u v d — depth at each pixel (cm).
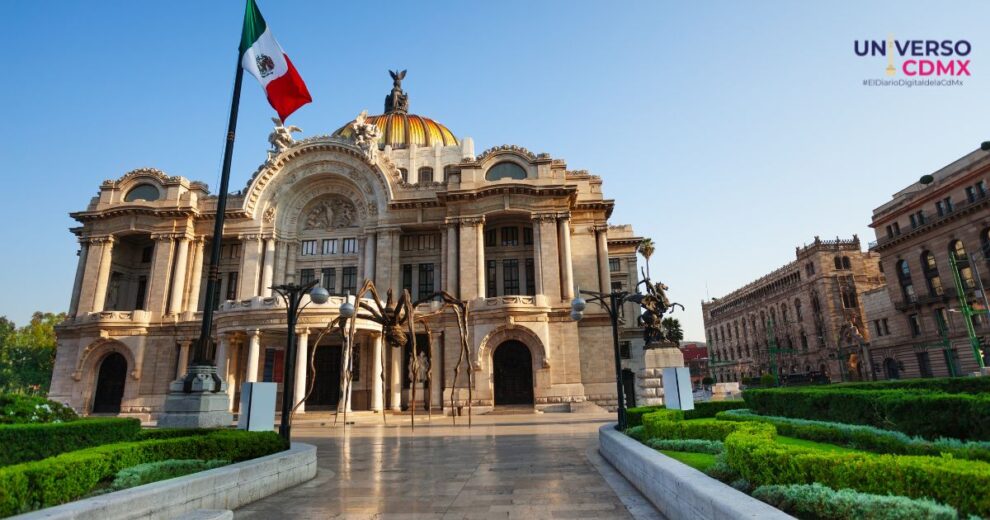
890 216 7531
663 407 2100
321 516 1031
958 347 6450
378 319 1961
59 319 9275
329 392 4788
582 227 5159
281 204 5384
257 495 1182
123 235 5422
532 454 1855
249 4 2281
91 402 4959
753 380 8631
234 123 2061
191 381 1823
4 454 1150
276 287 1753
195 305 5194
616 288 6262
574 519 963
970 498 550
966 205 6284
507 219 5028
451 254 4809
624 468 1361
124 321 4988
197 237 5366
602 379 4656
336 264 5297
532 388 4569
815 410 1538
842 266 9606
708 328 14962
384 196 5150
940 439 1066
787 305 10756
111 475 1039
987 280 6097
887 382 2373
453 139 7312
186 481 948
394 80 7950
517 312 4406
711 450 1183
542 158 4909
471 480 1379
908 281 7362
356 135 5316
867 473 654
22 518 671
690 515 801
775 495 710
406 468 1606
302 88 2402
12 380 8781
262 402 1630
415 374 1936
